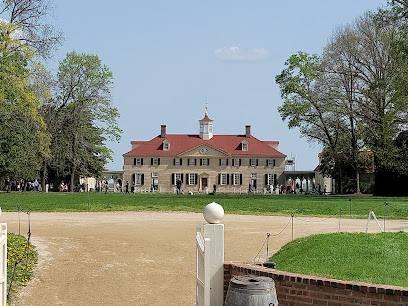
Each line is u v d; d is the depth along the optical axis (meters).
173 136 96.38
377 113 49.00
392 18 44.38
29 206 33.97
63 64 61.22
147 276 13.77
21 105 40.00
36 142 47.19
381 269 10.77
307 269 11.27
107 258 15.76
